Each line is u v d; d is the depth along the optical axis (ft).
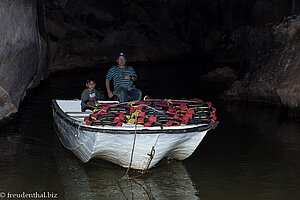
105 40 80.94
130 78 22.70
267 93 34.50
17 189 16.20
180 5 104.17
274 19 64.80
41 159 20.02
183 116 18.37
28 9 31.24
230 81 48.62
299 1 48.26
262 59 37.40
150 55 85.35
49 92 41.55
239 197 15.62
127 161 18.20
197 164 19.51
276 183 16.96
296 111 29.35
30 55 32.09
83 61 68.49
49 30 68.90
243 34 74.59
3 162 19.38
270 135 24.39
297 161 19.62
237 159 20.10
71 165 19.34
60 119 20.45
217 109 32.78
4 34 24.67
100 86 48.52
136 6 92.63
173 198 15.53
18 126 26.43
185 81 50.90
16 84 28.50
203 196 15.72
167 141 17.46
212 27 106.11
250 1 92.02
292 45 33.14
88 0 83.05
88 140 17.67
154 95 39.73
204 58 87.97
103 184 16.98
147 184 17.02
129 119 17.57
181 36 105.50
